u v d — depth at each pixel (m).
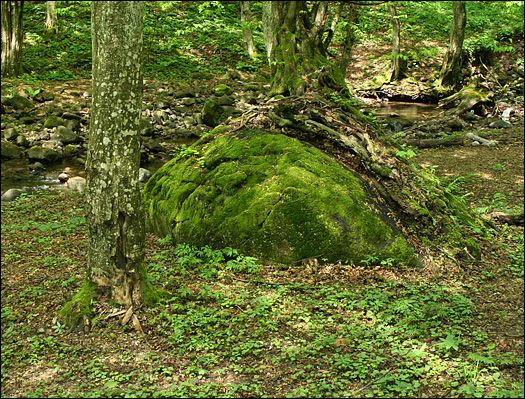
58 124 10.66
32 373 4.18
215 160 6.14
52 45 16.48
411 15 20.48
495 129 12.43
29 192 8.02
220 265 5.47
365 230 5.49
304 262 5.44
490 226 6.53
